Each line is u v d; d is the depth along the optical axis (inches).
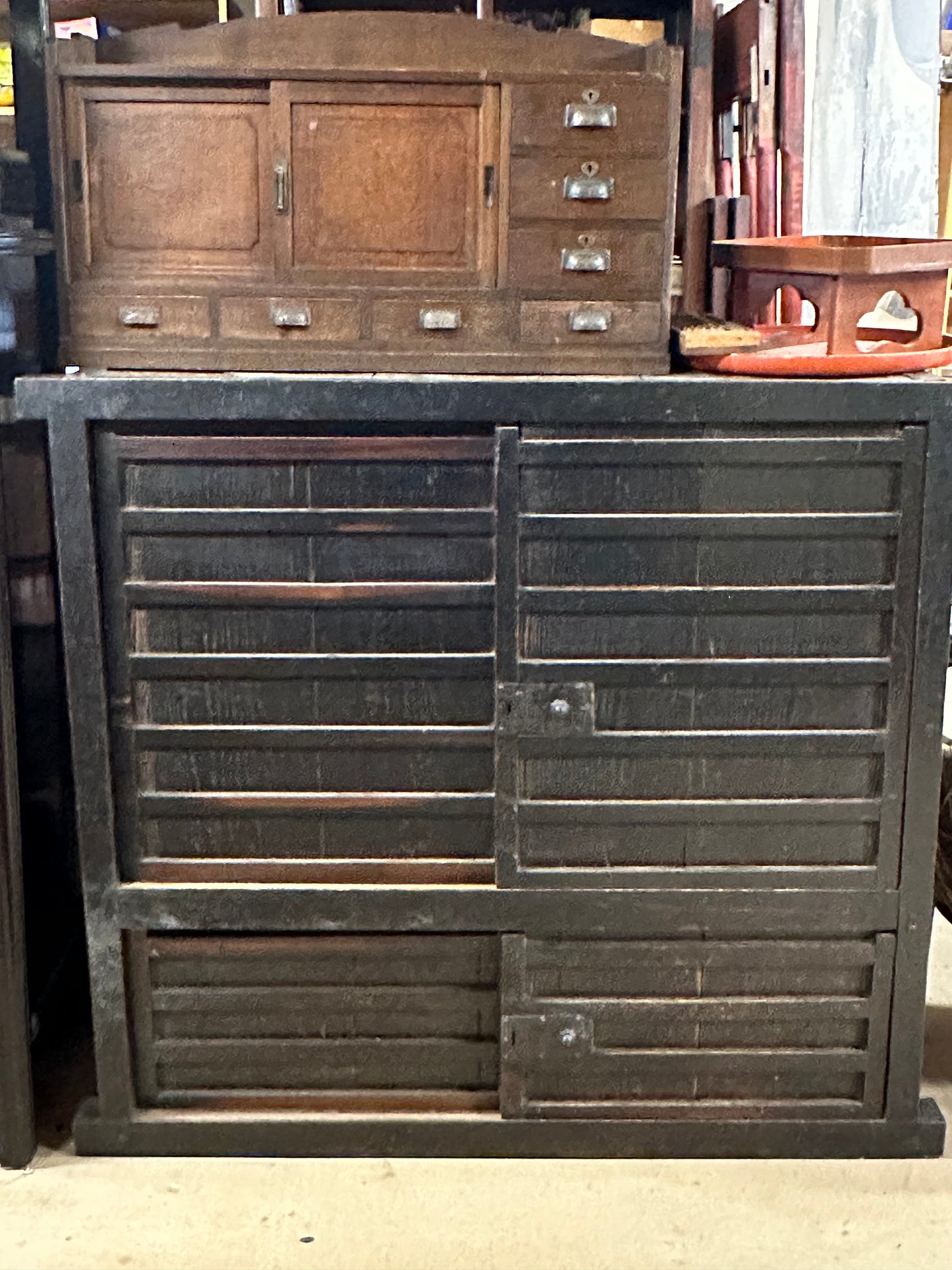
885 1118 81.5
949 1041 93.9
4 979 76.9
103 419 72.3
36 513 86.5
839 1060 80.7
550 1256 72.4
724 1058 80.7
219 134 73.9
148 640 76.3
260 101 73.3
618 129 73.4
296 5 85.3
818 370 73.1
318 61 73.0
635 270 75.2
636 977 80.3
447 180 74.4
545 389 72.2
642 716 76.9
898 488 73.5
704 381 72.4
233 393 71.9
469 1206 76.9
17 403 71.6
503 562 74.5
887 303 119.8
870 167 136.6
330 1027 81.4
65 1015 96.1
